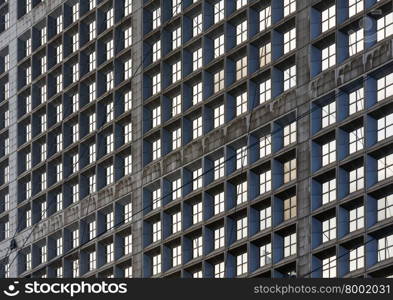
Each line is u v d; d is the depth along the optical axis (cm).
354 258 14388
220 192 15838
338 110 14688
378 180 14288
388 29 14550
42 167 18275
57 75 18400
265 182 15400
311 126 14900
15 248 18412
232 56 15900
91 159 17662
